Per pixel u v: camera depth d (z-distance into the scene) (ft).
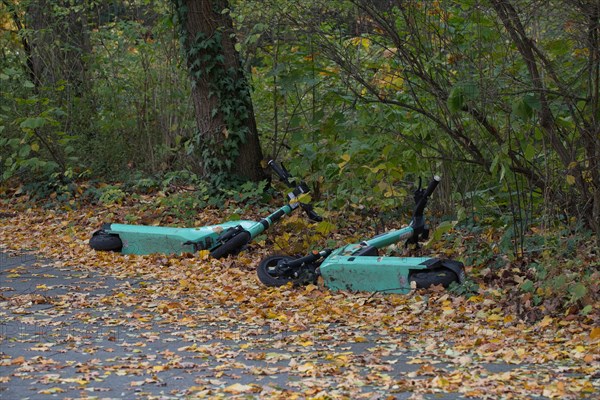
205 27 48.78
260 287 30.86
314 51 37.58
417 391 18.34
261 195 47.83
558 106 29.45
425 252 33.94
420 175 37.83
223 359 21.36
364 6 32.24
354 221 41.29
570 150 30.37
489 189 37.37
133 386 18.70
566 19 27.63
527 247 31.94
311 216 34.65
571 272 27.48
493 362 21.24
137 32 55.36
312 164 41.52
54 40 56.24
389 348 22.65
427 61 32.73
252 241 37.76
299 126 47.19
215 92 48.93
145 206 46.73
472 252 32.58
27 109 54.29
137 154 56.65
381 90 35.94
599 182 30.07
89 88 57.31
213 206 47.83
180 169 55.01
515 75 30.19
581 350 21.80
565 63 29.73
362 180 39.63
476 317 25.94
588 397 17.92
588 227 31.81
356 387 18.61
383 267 28.99
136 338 23.76
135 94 56.44
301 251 36.01
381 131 36.17
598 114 29.25
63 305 27.86
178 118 55.72
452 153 36.19
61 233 43.11
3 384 18.67
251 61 51.01
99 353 21.85
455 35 32.68
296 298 28.96
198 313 27.30
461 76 31.94
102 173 55.11
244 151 49.57
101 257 36.73
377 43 34.32
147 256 36.58
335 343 23.24
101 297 29.25
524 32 28.71
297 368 20.36
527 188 34.73
